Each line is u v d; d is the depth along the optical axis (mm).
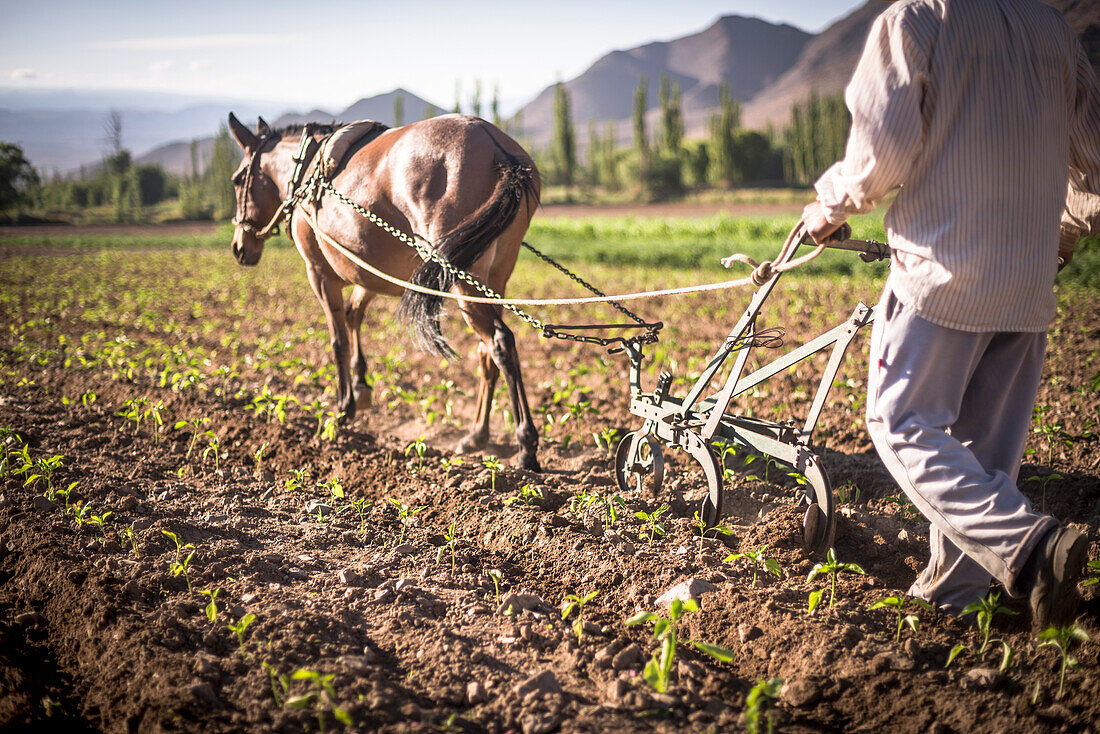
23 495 4309
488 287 4914
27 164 91438
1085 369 7105
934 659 2826
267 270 22672
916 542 3693
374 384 7594
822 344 3494
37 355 8297
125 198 106812
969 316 2609
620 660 2883
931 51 2502
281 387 7496
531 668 2910
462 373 8273
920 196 2623
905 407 2740
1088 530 3793
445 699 2701
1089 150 2814
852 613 3119
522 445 4980
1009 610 2799
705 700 2689
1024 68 2537
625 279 18734
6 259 29641
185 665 2799
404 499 4664
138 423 5688
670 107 109812
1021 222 2568
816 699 2689
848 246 3172
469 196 4629
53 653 3143
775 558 3592
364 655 2936
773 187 104688
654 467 4191
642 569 3562
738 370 3730
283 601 3354
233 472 5121
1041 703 2574
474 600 3432
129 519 4141
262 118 6703
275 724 2520
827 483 3455
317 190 5309
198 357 8203
